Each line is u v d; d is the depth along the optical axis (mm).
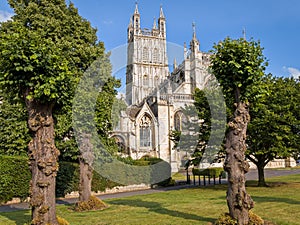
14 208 19203
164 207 16203
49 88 9734
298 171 48156
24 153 24312
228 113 20531
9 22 23812
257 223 10117
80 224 12320
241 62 10945
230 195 10383
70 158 26406
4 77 10156
